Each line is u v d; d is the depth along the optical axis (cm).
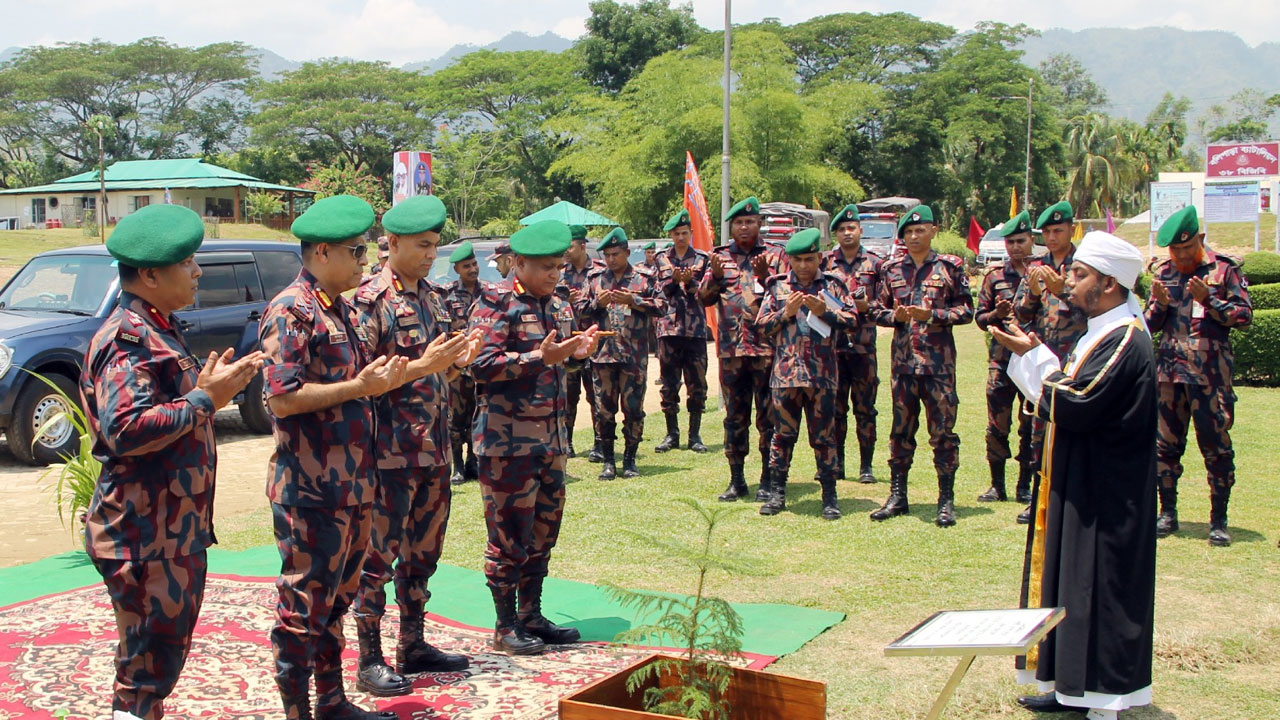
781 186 3591
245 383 344
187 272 345
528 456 481
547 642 507
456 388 870
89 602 554
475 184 5478
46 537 714
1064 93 8806
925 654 289
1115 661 387
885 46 5528
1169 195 2359
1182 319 659
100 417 324
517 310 486
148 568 335
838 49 5638
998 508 762
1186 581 580
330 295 392
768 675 349
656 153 3622
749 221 788
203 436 348
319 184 5062
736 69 3647
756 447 1037
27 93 6184
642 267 1023
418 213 459
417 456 448
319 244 384
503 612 488
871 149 5322
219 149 6944
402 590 459
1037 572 419
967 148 5569
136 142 6638
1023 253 739
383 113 5753
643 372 902
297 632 379
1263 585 571
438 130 5938
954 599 558
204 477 347
